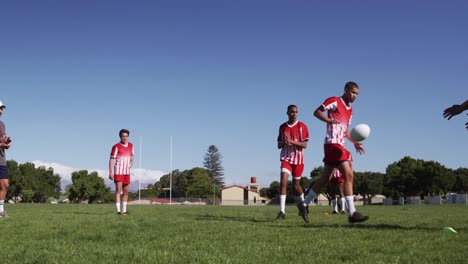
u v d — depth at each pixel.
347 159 8.30
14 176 108.62
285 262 4.27
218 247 5.16
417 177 90.44
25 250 4.91
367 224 8.32
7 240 5.81
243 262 4.25
